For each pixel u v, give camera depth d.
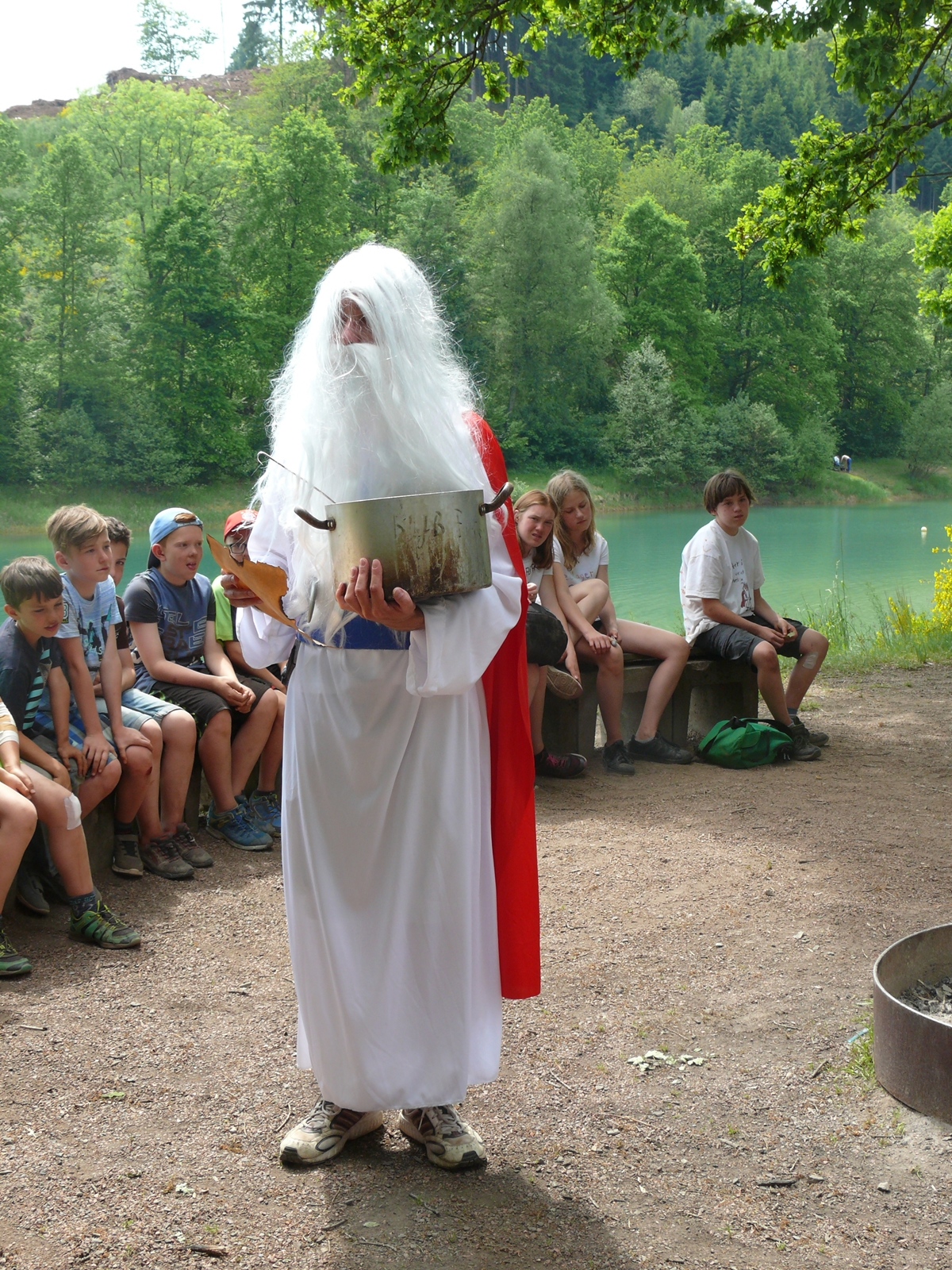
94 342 58.69
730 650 6.20
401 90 9.29
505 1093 2.70
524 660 2.36
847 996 3.21
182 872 4.23
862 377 80.88
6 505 51.44
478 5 8.98
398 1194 2.26
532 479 60.88
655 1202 2.26
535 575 5.72
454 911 2.23
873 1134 2.49
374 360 2.10
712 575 6.27
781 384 75.25
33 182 60.62
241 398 62.94
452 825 2.22
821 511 58.00
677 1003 3.18
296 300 60.91
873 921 3.76
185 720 4.36
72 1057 2.84
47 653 3.99
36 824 3.74
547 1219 2.19
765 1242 2.13
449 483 2.15
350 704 2.18
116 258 60.94
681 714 6.41
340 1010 2.22
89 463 54.38
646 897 4.00
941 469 77.62
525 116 91.25
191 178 68.00
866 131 9.30
